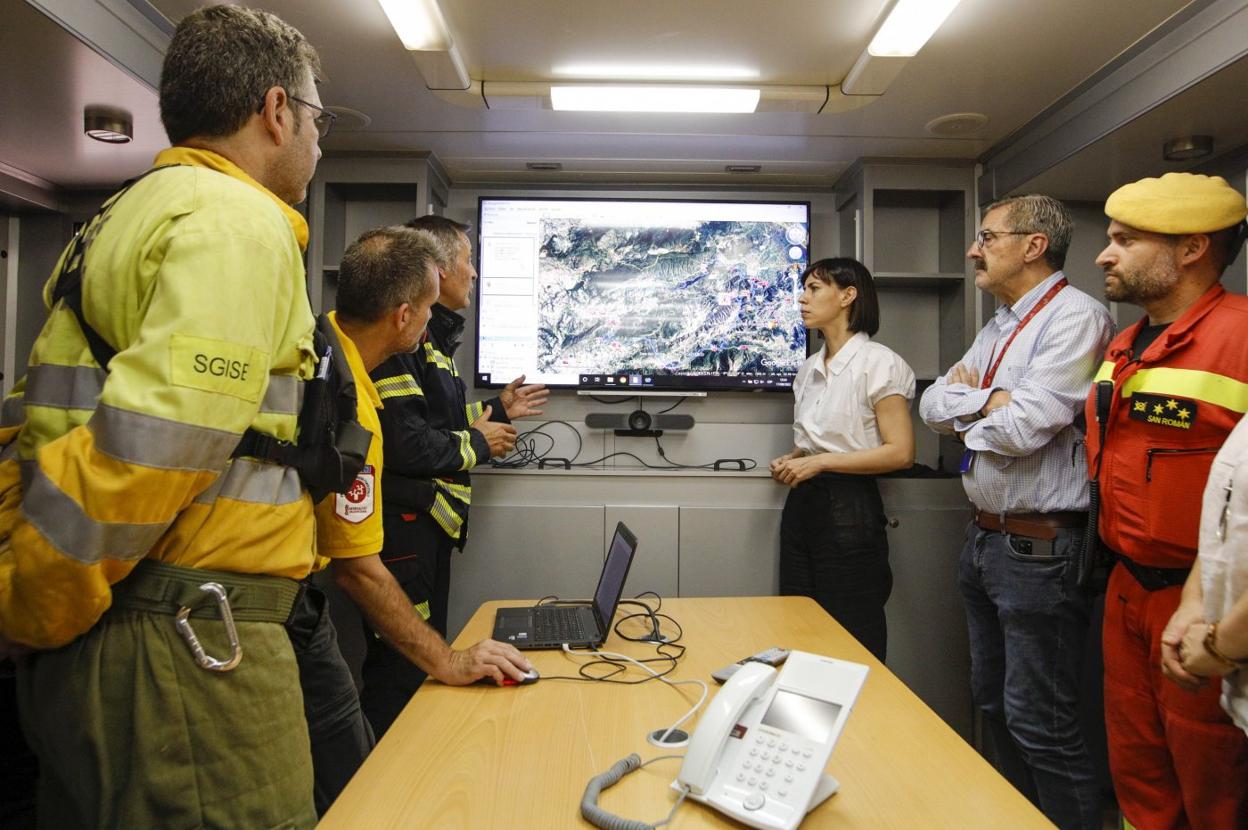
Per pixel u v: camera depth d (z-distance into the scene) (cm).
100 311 97
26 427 99
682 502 294
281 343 105
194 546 98
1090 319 204
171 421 85
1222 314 169
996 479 211
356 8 213
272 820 102
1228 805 161
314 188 321
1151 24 219
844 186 347
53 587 86
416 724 124
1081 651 203
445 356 236
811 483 260
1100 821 196
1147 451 172
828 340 279
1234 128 241
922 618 290
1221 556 128
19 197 299
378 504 147
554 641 166
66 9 184
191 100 108
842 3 211
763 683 105
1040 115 281
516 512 293
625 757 110
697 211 340
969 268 327
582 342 338
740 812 93
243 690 99
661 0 210
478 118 286
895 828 94
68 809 102
